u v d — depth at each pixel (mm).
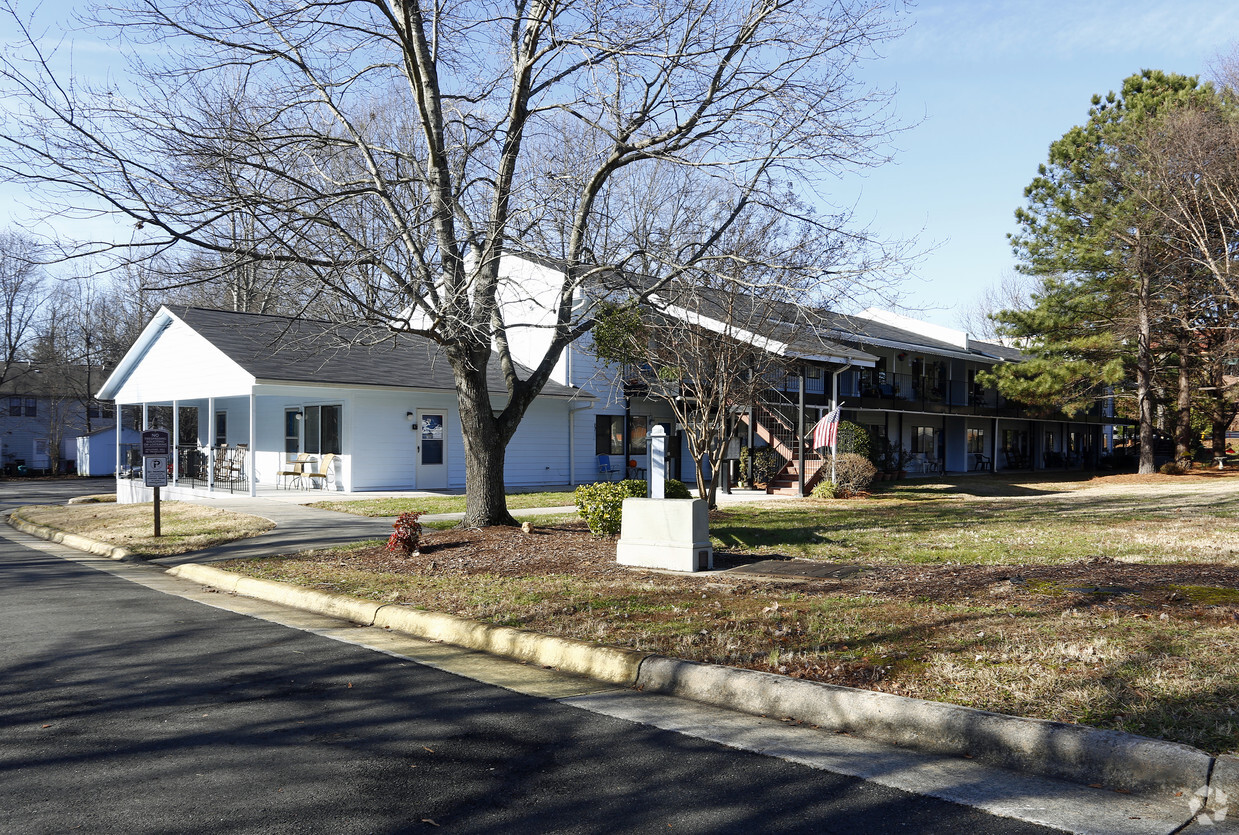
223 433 31719
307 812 3881
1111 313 33656
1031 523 15188
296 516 16906
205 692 5812
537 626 7246
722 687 5660
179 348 24359
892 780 4285
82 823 3744
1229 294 27016
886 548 11953
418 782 4254
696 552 9883
